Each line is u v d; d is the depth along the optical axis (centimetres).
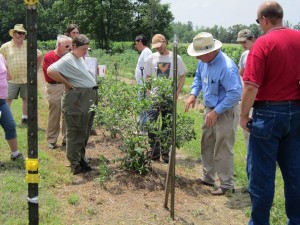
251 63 394
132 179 601
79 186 595
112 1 6438
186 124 630
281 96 394
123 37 6788
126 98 625
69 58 624
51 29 8250
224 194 602
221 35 8125
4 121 666
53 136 808
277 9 406
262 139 401
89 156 753
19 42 967
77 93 623
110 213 505
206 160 634
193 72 3022
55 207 508
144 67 770
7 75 697
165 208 526
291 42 396
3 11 8262
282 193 588
